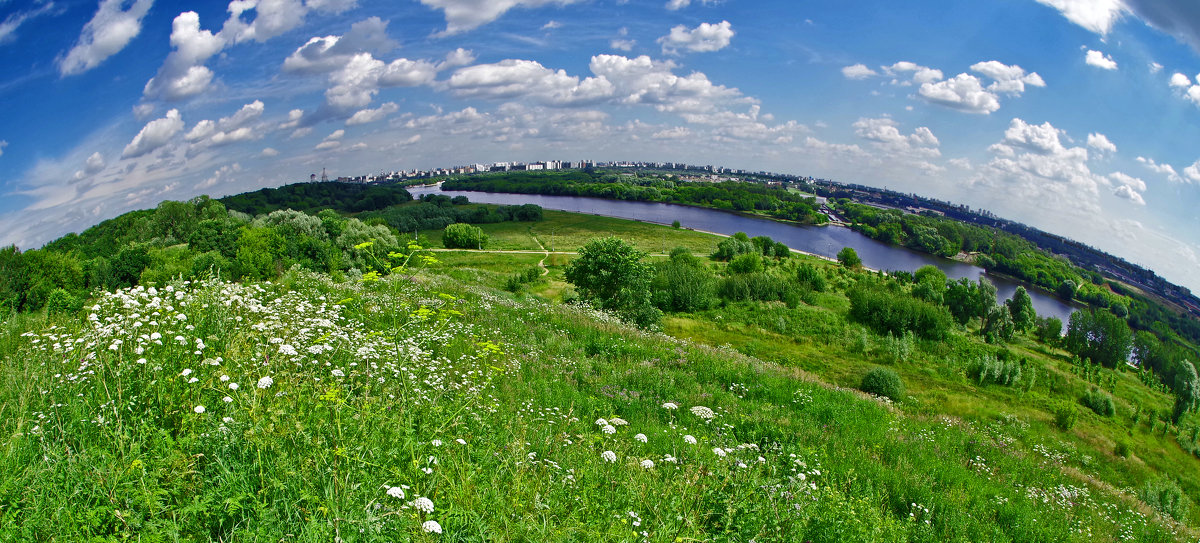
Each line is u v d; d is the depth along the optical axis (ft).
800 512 17.51
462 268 287.28
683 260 269.64
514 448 16.53
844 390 55.77
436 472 13.07
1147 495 57.88
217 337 21.57
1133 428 120.37
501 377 36.14
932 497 28.35
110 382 15.64
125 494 10.25
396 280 34.86
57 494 10.09
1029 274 455.63
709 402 39.99
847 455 32.96
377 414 15.61
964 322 200.95
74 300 34.86
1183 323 365.40
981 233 605.31
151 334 18.81
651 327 117.08
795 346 154.81
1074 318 198.18
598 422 19.02
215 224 203.41
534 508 12.51
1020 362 150.30
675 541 12.58
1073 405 123.03
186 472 10.80
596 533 11.64
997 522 28.96
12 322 29.84
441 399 22.91
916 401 96.94
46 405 14.55
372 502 10.75
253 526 10.13
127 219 324.19
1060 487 39.27
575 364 44.47
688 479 16.28
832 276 269.03
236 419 13.02
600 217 642.22
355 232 224.94
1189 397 130.41
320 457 12.01
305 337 25.54
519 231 517.55
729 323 172.35
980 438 47.47
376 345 26.78
